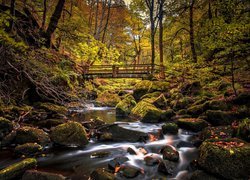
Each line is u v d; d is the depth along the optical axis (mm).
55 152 6410
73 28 13617
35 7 12992
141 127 9312
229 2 11164
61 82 11375
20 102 10438
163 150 6238
